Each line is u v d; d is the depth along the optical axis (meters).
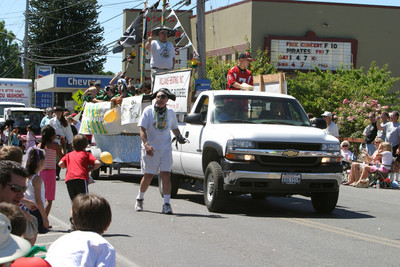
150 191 13.66
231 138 10.00
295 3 34.22
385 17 35.50
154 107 10.18
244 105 11.20
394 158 16.75
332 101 28.33
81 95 31.00
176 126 10.40
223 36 36.19
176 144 12.28
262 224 9.31
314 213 10.81
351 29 35.09
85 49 59.12
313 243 7.90
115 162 16.31
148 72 41.38
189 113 12.24
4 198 4.54
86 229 3.77
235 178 9.86
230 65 30.38
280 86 12.64
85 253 3.58
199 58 20.45
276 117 11.14
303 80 31.19
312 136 10.23
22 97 38.31
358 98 27.31
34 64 60.03
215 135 10.45
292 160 10.02
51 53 58.66
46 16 57.56
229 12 35.59
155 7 18.34
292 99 11.57
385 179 16.22
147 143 10.07
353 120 23.00
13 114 33.59
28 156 7.26
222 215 10.16
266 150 9.90
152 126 10.17
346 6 34.91
